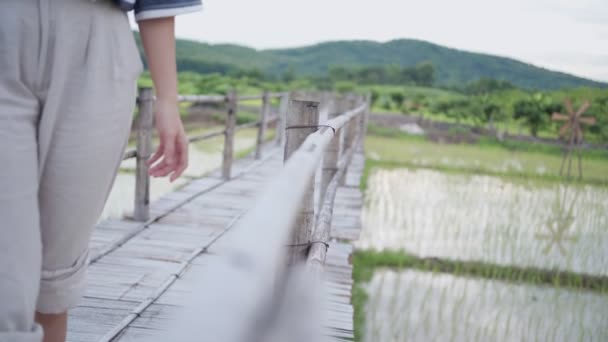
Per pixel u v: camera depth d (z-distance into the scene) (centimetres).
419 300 432
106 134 107
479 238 607
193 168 866
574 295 466
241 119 2147
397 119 2511
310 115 231
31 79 97
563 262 542
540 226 677
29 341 94
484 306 429
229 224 418
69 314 237
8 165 91
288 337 47
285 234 50
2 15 95
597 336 383
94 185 109
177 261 321
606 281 499
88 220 111
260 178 661
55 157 102
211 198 515
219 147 1182
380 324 379
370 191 841
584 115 2295
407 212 713
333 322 251
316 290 52
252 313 35
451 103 2680
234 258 37
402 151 1577
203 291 34
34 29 96
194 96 506
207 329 31
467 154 1717
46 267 110
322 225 249
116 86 107
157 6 112
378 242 573
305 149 102
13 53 95
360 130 1072
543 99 2397
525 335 381
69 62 100
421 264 516
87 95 102
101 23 103
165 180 745
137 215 407
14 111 94
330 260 353
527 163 1568
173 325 32
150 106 395
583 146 2198
